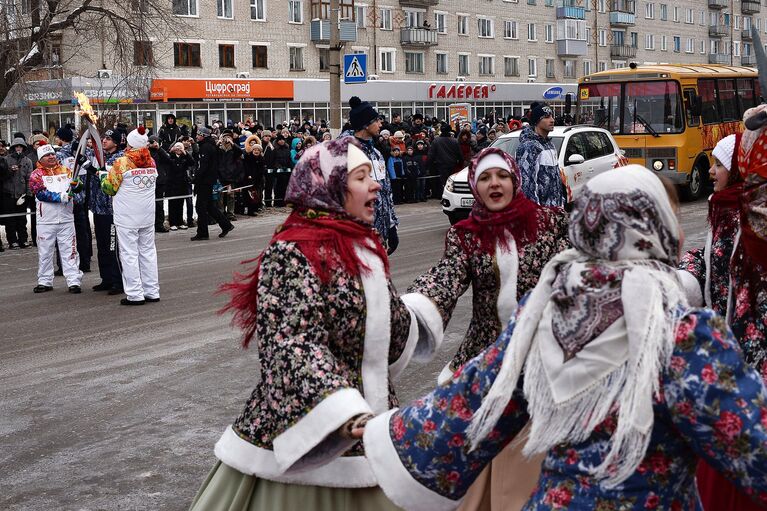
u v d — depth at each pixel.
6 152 17.33
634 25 80.31
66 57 43.22
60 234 12.01
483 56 66.06
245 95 48.94
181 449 5.92
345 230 3.33
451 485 2.57
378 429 2.65
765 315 3.76
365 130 8.72
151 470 5.57
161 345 8.84
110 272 12.09
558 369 2.34
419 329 3.98
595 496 2.32
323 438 2.96
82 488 5.32
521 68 69.25
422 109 58.16
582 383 2.30
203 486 3.45
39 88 41.41
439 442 2.53
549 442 2.34
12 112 34.50
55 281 13.21
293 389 3.04
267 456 3.24
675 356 2.23
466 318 9.81
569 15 71.31
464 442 2.51
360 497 3.31
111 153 11.73
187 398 7.05
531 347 2.43
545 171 9.51
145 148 10.84
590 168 17.36
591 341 2.30
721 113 24.39
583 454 2.33
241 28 51.31
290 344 3.11
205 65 49.91
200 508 3.38
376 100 54.97
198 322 9.84
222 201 20.62
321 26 54.03
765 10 95.56
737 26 92.25
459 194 17.64
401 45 60.34
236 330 9.37
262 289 3.23
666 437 2.29
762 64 3.91
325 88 52.22
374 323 3.35
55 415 6.71
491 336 4.40
